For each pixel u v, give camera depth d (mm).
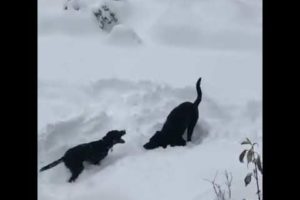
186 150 6387
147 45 9938
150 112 7008
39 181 5938
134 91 7691
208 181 5664
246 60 9297
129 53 9539
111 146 6176
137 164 6098
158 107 7125
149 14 10719
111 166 6113
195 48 9875
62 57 9258
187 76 8562
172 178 5805
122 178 5863
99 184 5820
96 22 10453
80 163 5992
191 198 5422
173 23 10281
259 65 9070
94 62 9094
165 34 10148
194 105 6570
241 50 9766
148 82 7809
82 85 8062
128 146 6438
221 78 8484
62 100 7648
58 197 5660
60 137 6562
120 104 7270
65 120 6684
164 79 8422
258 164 4789
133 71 8766
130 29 10016
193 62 9172
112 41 9891
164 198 5488
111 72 8711
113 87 7836
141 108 7078
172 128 6434
